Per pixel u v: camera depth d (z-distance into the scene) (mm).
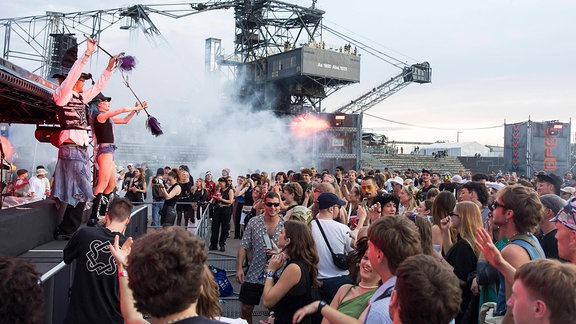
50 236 6461
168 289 2059
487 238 3445
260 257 6098
